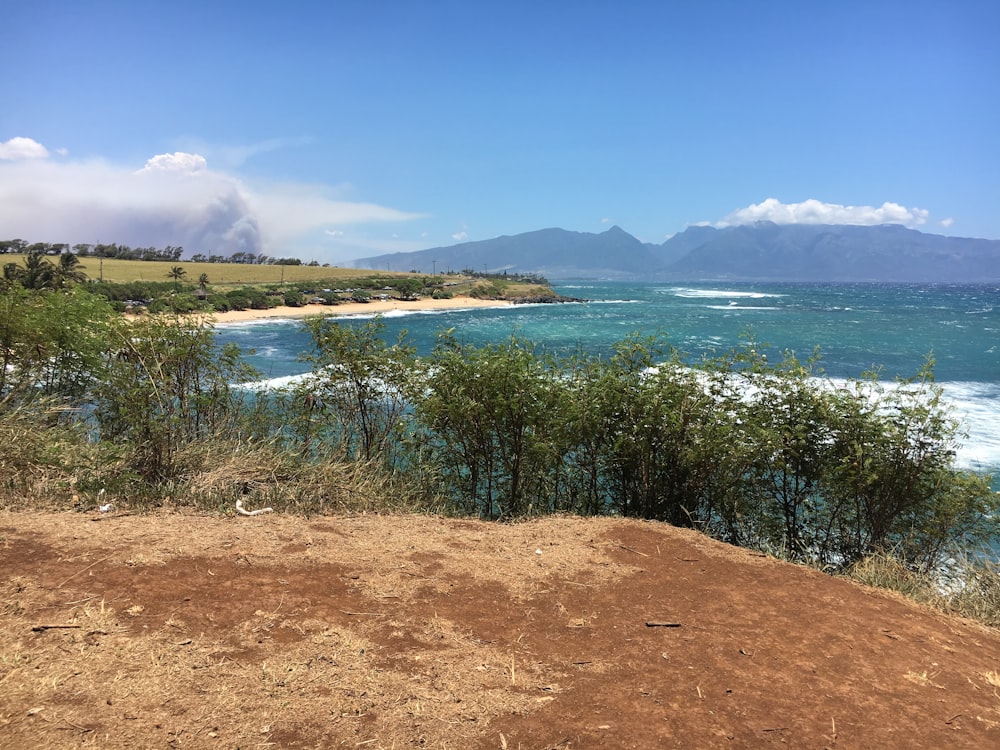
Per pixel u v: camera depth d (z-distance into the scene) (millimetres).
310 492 5480
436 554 4156
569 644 3027
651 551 4410
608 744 2234
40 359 6816
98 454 5461
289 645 2787
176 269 98312
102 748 2006
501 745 2201
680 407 5789
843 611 3596
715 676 2773
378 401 7047
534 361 6215
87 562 3516
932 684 2828
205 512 4754
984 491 5332
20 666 2430
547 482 6531
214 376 6938
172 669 2504
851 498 5789
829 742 2336
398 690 2506
